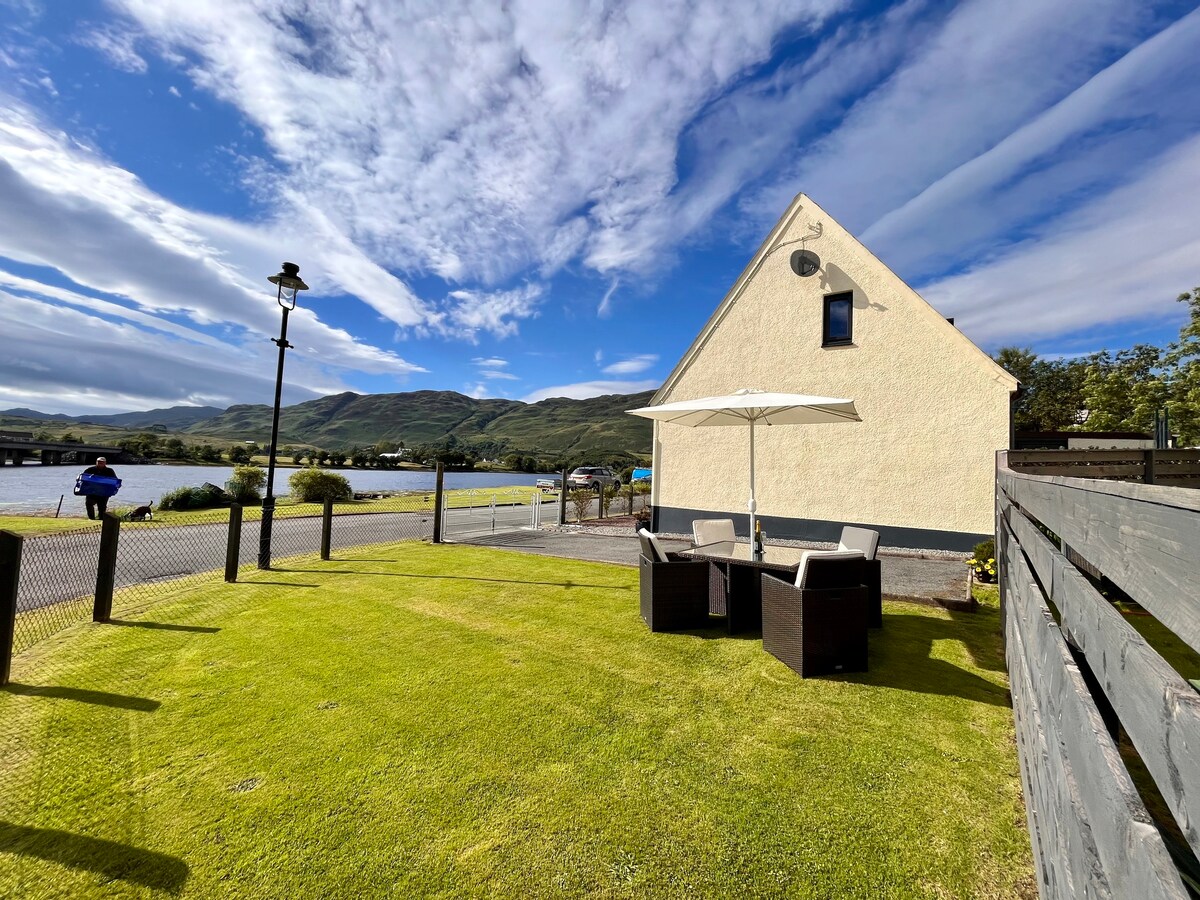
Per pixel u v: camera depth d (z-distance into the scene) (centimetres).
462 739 303
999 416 866
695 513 1202
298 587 659
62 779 264
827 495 1032
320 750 290
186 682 375
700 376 1209
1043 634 176
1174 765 65
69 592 624
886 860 213
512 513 1692
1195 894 97
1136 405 2055
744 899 195
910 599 596
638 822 235
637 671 401
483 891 198
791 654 405
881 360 982
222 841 223
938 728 316
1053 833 142
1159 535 83
